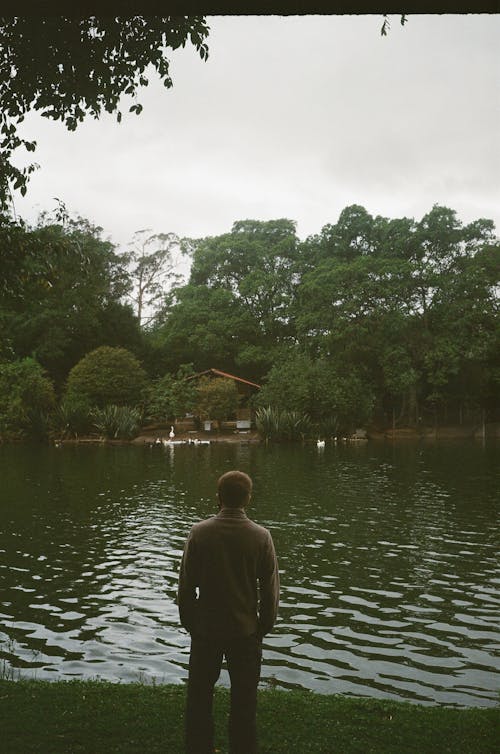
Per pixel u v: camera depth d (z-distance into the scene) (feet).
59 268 26.55
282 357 214.90
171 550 45.73
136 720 15.34
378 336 199.82
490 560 42.45
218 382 184.55
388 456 121.60
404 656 26.32
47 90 22.72
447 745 14.28
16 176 24.22
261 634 12.38
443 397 205.05
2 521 56.18
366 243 236.84
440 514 58.65
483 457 116.98
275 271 251.19
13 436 161.99
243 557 12.10
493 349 197.88
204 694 12.21
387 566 41.04
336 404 176.65
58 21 20.43
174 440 167.43
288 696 17.74
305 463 107.34
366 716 16.12
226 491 12.55
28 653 26.27
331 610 32.42
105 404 181.78
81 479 85.25
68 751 13.50
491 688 23.17
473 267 198.90
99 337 217.15
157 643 27.61
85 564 41.83
